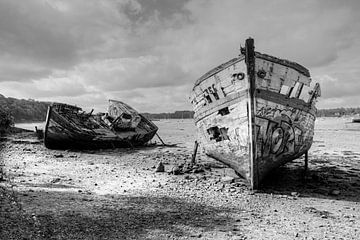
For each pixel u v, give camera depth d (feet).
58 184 37.76
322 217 27.55
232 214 27.99
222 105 40.52
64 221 23.12
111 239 20.67
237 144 39.73
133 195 33.71
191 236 22.16
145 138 96.43
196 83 45.01
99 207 27.84
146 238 21.35
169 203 30.81
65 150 75.82
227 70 39.29
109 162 59.47
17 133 99.30
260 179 39.19
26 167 50.49
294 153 43.60
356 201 33.55
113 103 97.86
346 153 74.38
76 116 81.35
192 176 45.50
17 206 25.34
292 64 39.32
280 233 23.44
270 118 38.19
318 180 43.93
